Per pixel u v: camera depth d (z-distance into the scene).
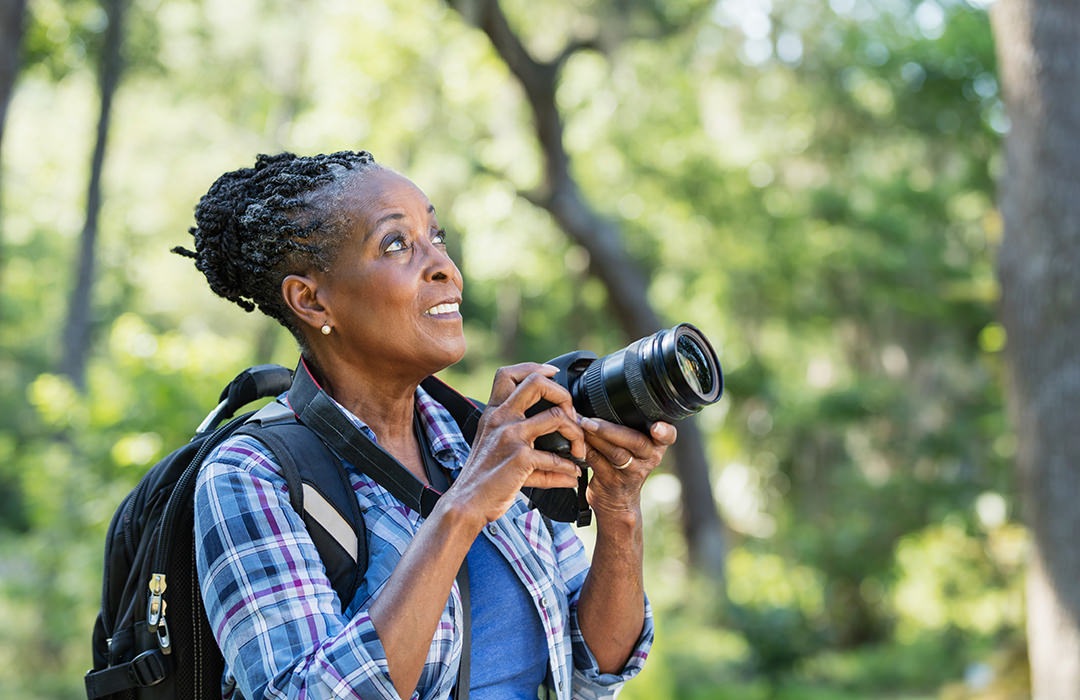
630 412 2.10
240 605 1.89
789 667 17.58
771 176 24.23
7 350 32.22
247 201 2.19
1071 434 7.67
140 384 10.77
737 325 25.20
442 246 2.23
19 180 28.80
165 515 2.07
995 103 22.20
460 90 19.52
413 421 2.31
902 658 20.73
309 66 22.91
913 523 23.31
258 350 20.69
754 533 26.33
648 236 24.56
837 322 25.55
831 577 23.08
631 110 23.50
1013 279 7.92
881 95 23.36
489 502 1.91
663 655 13.88
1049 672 7.73
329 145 19.91
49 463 11.79
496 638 2.11
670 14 18.30
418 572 1.85
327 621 1.89
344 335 2.16
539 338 28.89
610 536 2.23
